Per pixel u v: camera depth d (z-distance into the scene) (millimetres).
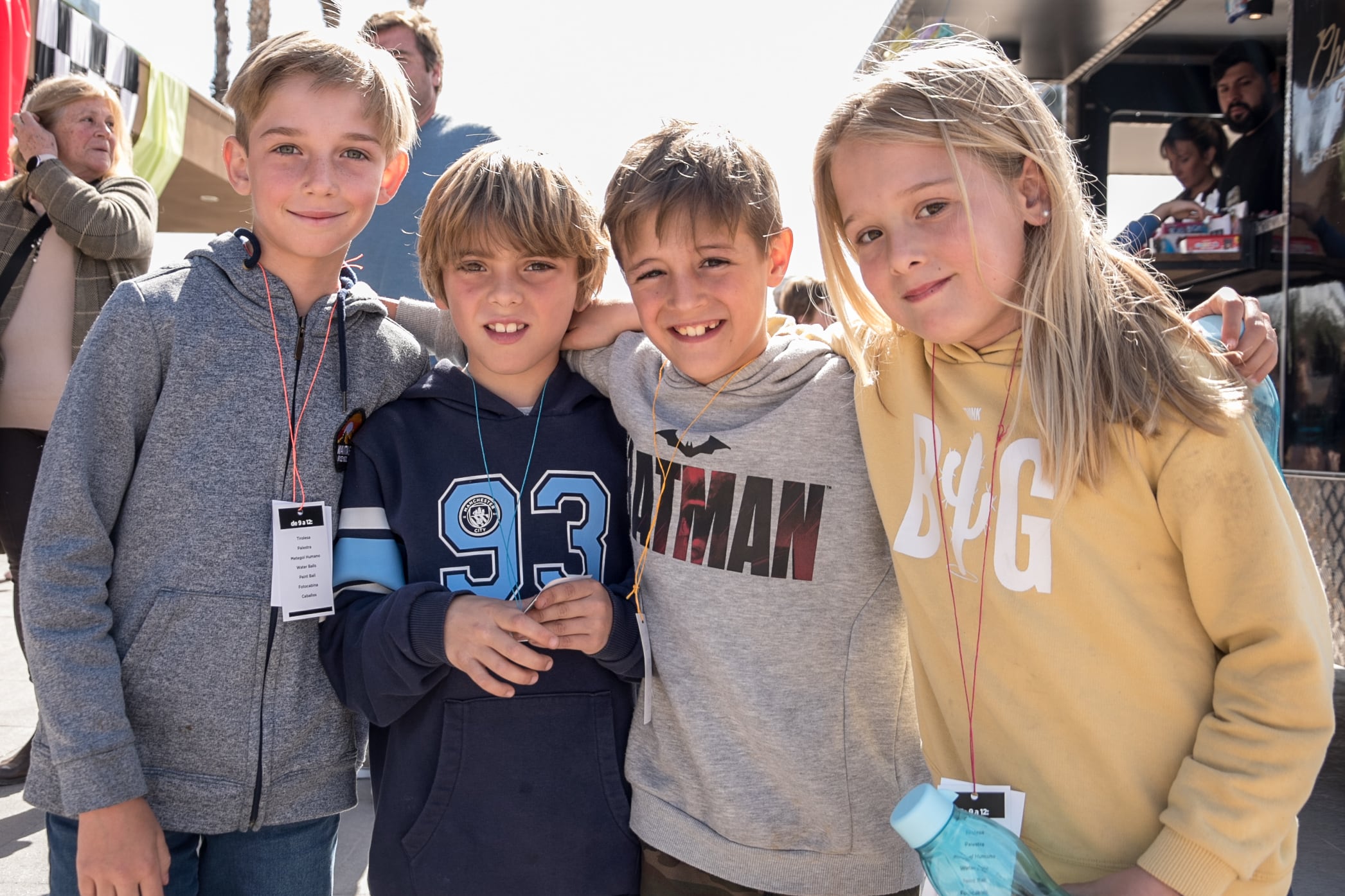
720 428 1709
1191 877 1191
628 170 1713
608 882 1666
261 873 1635
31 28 4711
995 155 1386
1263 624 1216
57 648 1439
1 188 3139
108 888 1413
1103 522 1310
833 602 1633
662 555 1703
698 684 1646
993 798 1353
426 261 1861
